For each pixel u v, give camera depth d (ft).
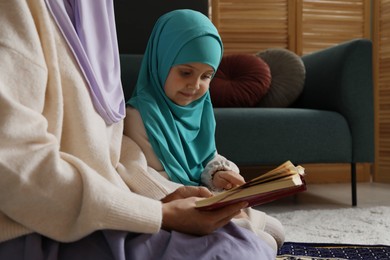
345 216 6.31
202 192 2.73
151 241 2.07
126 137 3.49
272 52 9.11
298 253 4.18
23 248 1.91
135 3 7.55
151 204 2.04
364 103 7.36
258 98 8.42
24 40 1.89
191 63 3.96
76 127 2.21
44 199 1.81
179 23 4.12
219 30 10.53
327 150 7.26
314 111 7.33
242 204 2.23
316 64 8.40
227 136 6.99
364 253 4.22
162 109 4.06
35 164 1.79
